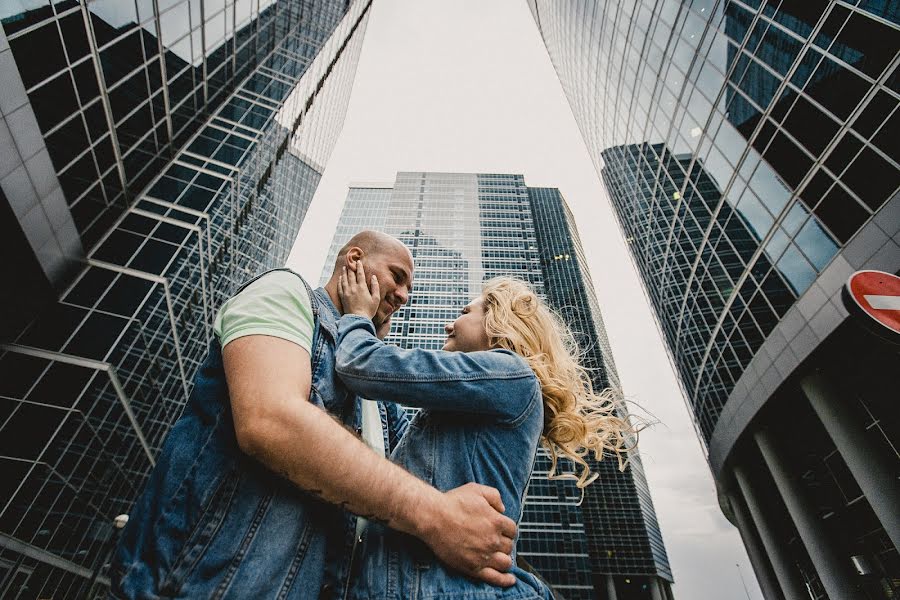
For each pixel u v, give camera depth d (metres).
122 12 17.94
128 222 22.03
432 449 1.48
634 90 36.28
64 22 15.13
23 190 14.84
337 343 1.59
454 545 1.17
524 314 1.94
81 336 18.47
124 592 1.05
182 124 25.00
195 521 1.14
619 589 88.31
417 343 75.81
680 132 30.19
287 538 1.18
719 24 24.31
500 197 106.94
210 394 1.36
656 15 30.80
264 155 34.03
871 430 19.47
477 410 1.43
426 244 95.25
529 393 1.55
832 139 17.27
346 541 1.37
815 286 19.19
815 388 20.98
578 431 1.83
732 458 31.39
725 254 26.50
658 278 38.59
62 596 18.06
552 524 73.31
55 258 17.59
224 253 29.33
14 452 15.84
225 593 1.06
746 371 25.77
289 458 1.03
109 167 19.72
